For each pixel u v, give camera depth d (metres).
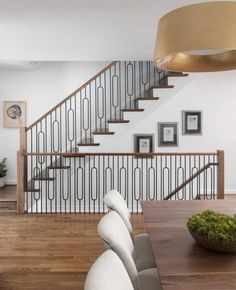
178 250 1.50
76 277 2.71
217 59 2.08
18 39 3.98
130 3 2.88
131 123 5.33
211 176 5.50
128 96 6.46
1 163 6.57
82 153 4.80
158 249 1.52
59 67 6.64
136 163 5.35
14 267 2.90
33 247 3.40
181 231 1.80
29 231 3.95
